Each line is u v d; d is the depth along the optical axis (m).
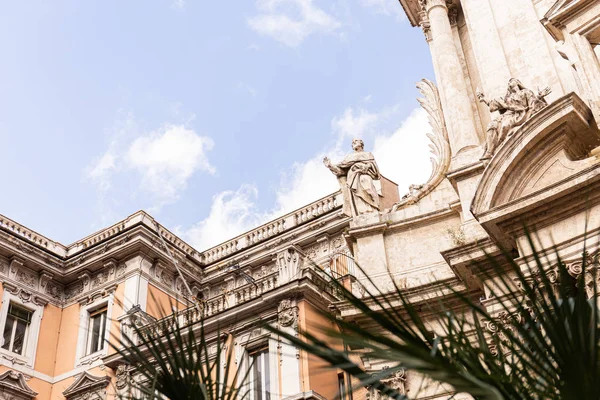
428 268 16.03
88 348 25.03
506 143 13.79
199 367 4.80
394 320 3.73
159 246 26.03
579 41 14.93
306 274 20.34
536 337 4.02
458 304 14.35
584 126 13.59
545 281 3.96
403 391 14.48
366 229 17.00
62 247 27.94
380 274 16.33
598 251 4.14
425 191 17.16
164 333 5.05
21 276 25.83
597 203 12.64
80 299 26.31
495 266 4.14
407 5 20.64
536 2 17.70
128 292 24.88
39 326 25.56
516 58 17.25
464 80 18.45
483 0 18.47
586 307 3.86
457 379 3.50
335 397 3.50
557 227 12.98
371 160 18.36
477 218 13.62
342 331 3.56
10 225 26.81
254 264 26.23
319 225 24.61
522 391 3.77
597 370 3.64
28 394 24.14
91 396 23.38
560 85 16.28
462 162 16.34
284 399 18.56
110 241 26.06
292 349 19.23
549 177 13.57
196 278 27.03
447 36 18.89
